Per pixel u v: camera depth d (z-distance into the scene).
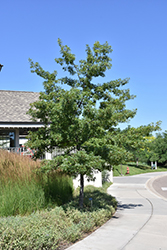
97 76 10.49
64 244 6.22
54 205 9.59
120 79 10.60
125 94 10.77
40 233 5.55
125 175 37.72
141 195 16.47
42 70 10.30
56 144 9.73
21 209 8.21
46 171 8.58
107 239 6.64
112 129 10.36
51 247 5.57
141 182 26.28
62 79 10.68
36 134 9.57
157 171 46.12
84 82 10.24
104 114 8.80
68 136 8.91
